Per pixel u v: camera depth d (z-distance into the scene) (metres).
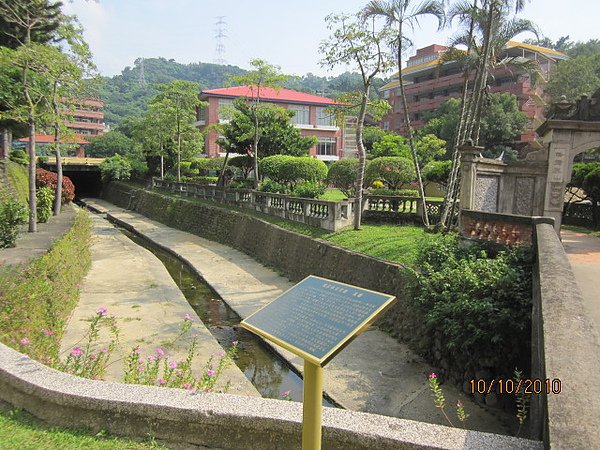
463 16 13.51
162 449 3.44
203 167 37.66
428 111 48.88
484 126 33.44
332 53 13.91
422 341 7.89
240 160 29.44
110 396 3.69
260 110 27.53
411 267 9.02
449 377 7.13
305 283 3.38
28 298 6.95
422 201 14.88
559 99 12.44
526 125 34.84
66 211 22.52
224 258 17.73
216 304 12.34
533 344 4.91
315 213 15.88
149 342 8.59
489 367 6.36
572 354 3.02
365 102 14.15
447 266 7.86
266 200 19.75
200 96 42.12
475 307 6.29
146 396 3.69
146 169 40.97
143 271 14.91
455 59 15.09
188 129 34.41
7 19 14.75
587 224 16.27
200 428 3.47
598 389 2.62
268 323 3.03
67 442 3.46
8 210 12.17
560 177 11.78
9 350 4.59
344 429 3.12
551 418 2.43
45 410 3.82
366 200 16.06
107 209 37.41
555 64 39.19
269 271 15.39
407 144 31.55
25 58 13.59
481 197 12.13
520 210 12.75
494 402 6.25
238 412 3.42
